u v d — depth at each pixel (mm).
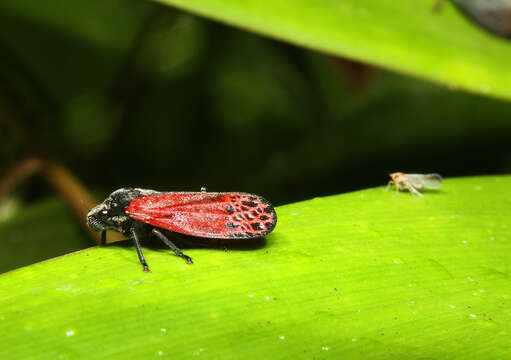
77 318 123
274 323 124
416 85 181
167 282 127
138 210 135
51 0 229
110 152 206
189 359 121
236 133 256
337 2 148
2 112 168
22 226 169
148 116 249
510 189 144
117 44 238
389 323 125
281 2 144
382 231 135
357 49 144
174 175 237
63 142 205
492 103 170
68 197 166
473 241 134
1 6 222
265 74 285
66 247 168
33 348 121
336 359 121
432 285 128
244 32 256
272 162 182
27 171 168
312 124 256
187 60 256
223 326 123
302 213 137
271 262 130
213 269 129
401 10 152
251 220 134
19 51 223
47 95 207
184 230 133
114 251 131
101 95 237
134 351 121
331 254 131
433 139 172
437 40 149
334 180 176
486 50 151
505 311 126
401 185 142
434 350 122
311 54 256
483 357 122
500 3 151
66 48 233
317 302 126
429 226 136
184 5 141
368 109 181
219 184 178
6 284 126
